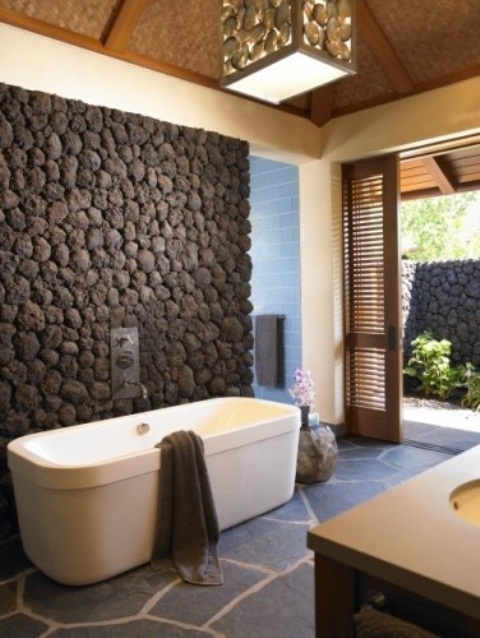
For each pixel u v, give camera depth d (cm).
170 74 356
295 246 507
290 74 211
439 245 1034
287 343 519
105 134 319
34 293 295
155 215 347
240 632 205
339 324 467
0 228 281
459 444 446
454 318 674
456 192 589
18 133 284
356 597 94
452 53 368
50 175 297
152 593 232
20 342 290
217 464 283
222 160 384
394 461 403
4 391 285
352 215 466
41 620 214
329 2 194
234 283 397
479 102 367
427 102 394
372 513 106
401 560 86
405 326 697
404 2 348
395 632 82
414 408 610
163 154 348
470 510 120
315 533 97
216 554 262
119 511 243
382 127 421
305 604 223
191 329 371
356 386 472
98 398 323
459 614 81
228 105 392
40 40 297
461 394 643
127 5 304
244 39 204
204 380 380
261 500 309
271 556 264
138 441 326
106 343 326
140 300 341
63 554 234
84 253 312
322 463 356
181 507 259
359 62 400
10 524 289
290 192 508
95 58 320
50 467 231
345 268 471
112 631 206
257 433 302
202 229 374
